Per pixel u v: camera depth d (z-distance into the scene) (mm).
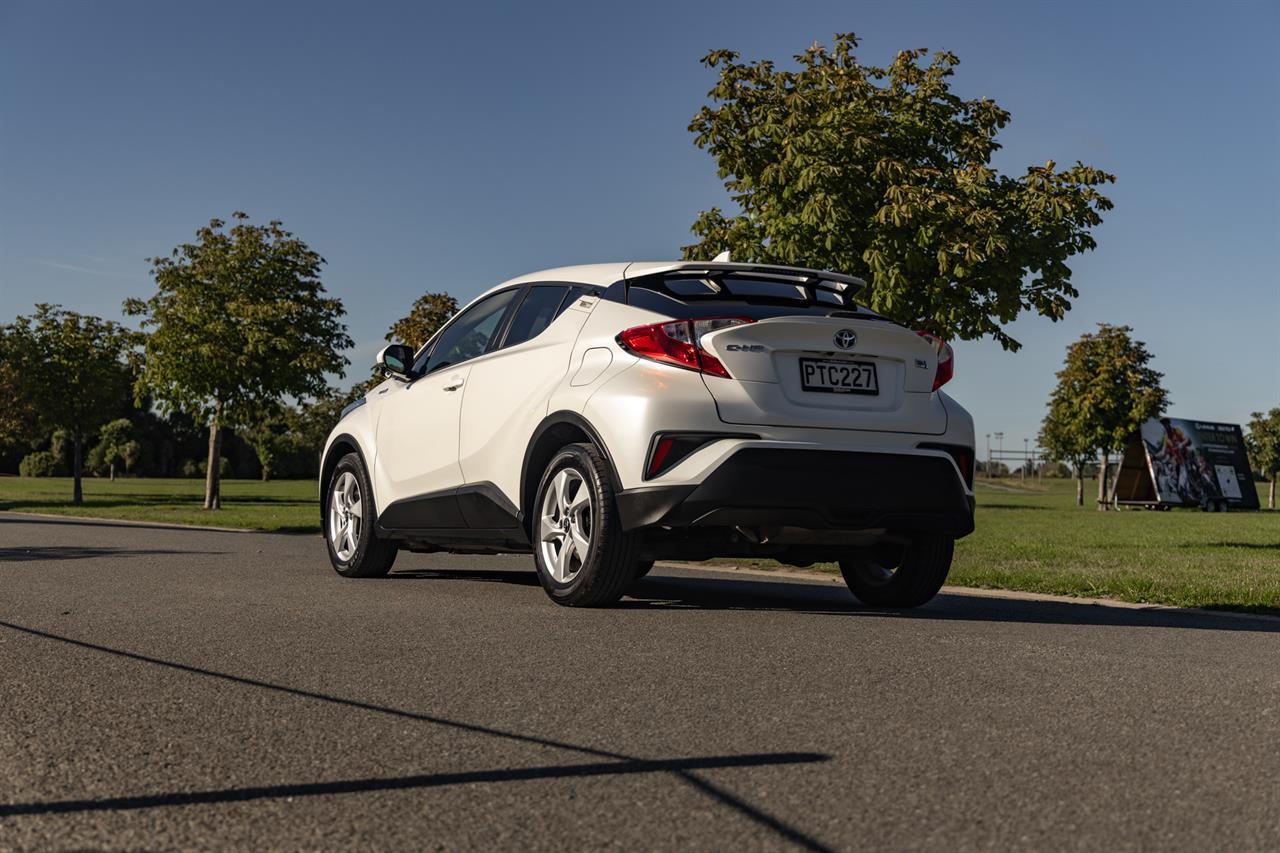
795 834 2094
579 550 5242
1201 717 3088
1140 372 45281
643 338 5035
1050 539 16625
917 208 10859
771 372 4957
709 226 12430
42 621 4758
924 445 5172
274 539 11766
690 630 4566
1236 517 35125
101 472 80750
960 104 12148
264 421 29281
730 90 12016
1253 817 2219
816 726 2939
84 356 32844
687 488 4812
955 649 4176
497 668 3717
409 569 7824
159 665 3754
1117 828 2145
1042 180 11523
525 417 5559
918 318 11719
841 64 12453
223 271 28172
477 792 2346
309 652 4008
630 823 2150
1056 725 2971
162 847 2016
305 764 2555
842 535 5129
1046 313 11766
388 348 6723
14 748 2686
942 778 2467
